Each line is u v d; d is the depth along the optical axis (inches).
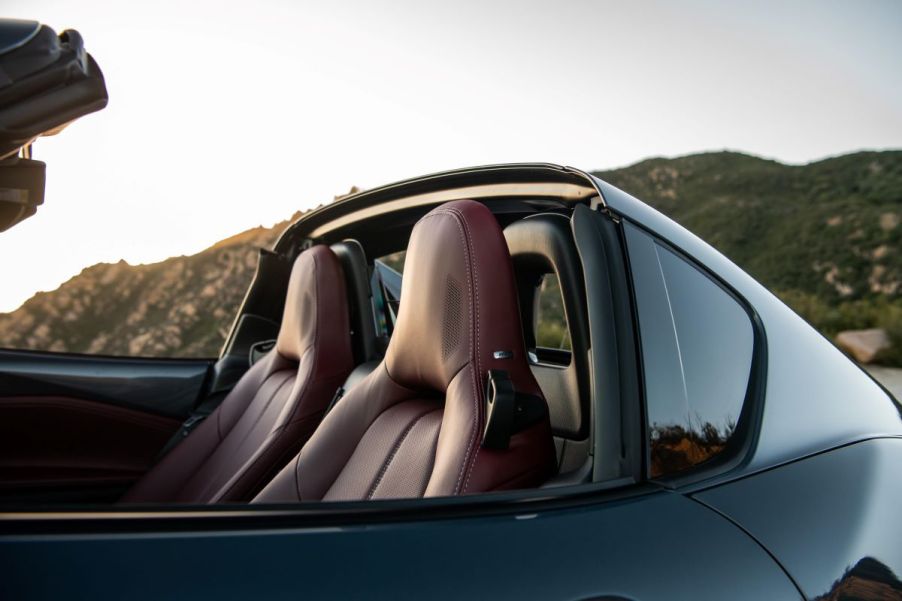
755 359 54.1
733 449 47.1
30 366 93.8
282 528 28.7
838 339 478.0
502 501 35.1
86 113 41.5
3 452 92.1
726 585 35.7
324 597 26.5
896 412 64.0
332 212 96.0
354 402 65.3
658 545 35.9
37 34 38.9
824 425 53.8
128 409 100.0
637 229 50.4
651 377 45.1
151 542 25.9
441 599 28.5
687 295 51.3
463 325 51.0
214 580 25.4
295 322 89.0
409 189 79.8
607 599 32.0
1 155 39.6
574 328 55.9
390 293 108.2
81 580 23.5
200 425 96.7
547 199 63.3
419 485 52.1
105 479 98.0
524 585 30.7
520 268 66.4
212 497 84.0
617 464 41.8
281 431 78.8
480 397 48.8
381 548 29.6
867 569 41.8
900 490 50.3
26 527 24.7
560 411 58.6
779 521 41.3
